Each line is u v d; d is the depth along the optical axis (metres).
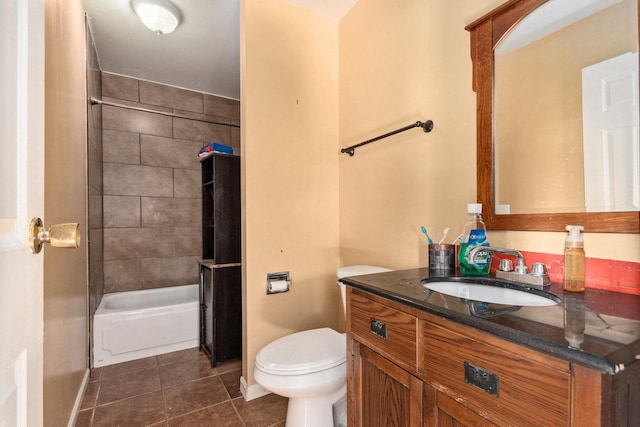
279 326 1.88
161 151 3.10
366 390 1.00
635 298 0.77
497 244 1.15
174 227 3.14
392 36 1.65
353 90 1.96
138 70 2.86
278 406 1.71
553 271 0.98
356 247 1.92
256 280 1.81
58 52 1.30
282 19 1.91
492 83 1.16
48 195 1.16
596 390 0.47
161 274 3.07
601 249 0.88
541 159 1.03
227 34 2.31
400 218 1.60
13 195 0.52
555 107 1.00
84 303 1.93
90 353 2.12
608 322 0.60
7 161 0.50
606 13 0.89
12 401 0.50
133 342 2.29
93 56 2.35
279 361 1.30
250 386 1.78
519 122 1.09
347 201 2.01
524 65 1.08
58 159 1.30
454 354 0.70
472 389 0.66
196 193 3.26
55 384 1.24
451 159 1.33
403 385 0.84
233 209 2.27
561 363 0.51
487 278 1.03
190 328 2.50
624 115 0.85
